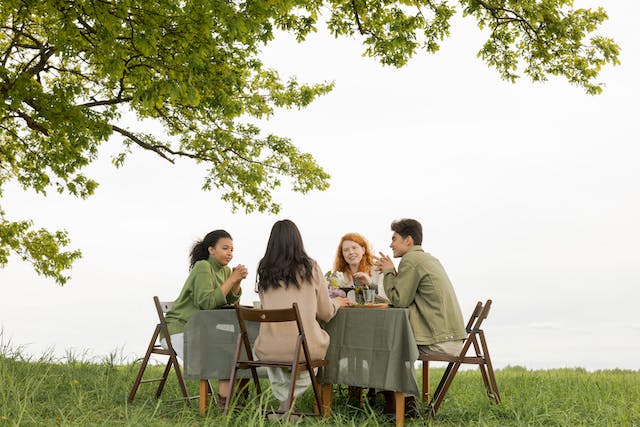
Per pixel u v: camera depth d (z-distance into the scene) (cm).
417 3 972
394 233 507
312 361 443
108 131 805
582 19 968
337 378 470
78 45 704
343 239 571
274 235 462
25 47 931
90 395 534
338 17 991
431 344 469
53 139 915
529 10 959
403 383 439
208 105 803
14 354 637
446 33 988
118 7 639
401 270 483
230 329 502
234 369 449
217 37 779
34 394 471
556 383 682
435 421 460
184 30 663
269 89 1149
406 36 956
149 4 657
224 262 563
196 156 1209
